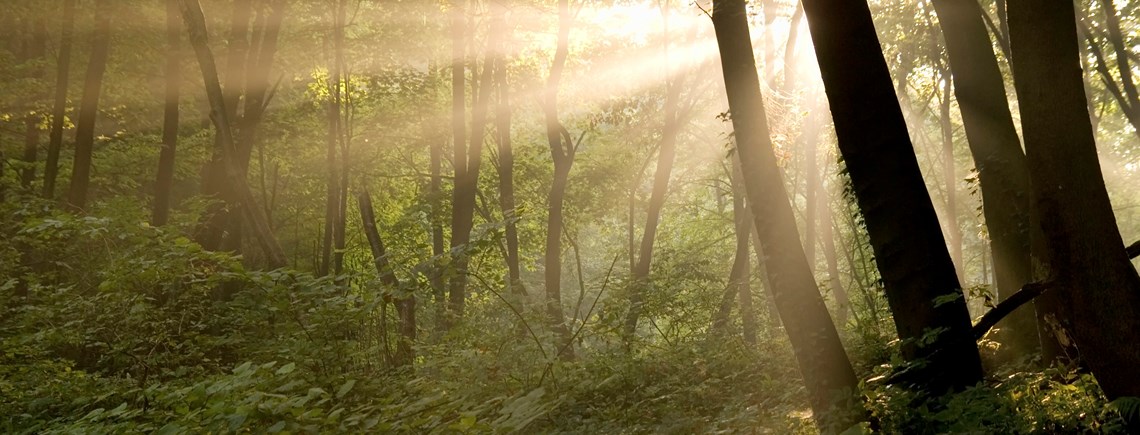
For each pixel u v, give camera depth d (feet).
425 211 109.19
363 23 98.17
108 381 30.32
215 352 34.24
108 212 44.80
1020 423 21.43
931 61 98.22
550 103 84.33
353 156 107.34
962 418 21.71
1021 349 34.63
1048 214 19.27
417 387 26.78
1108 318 18.63
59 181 90.27
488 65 86.84
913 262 23.80
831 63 24.06
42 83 77.97
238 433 18.25
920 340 22.98
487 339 35.32
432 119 106.42
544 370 32.58
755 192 25.96
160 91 93.25
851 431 21.03
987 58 36.70
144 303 30.91
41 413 28.60
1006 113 36.52
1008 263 35.63
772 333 61.52
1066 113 18.88
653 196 91.15
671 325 52.60
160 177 72.74
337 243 83.61
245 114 74.74
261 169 97.91
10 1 77.30
